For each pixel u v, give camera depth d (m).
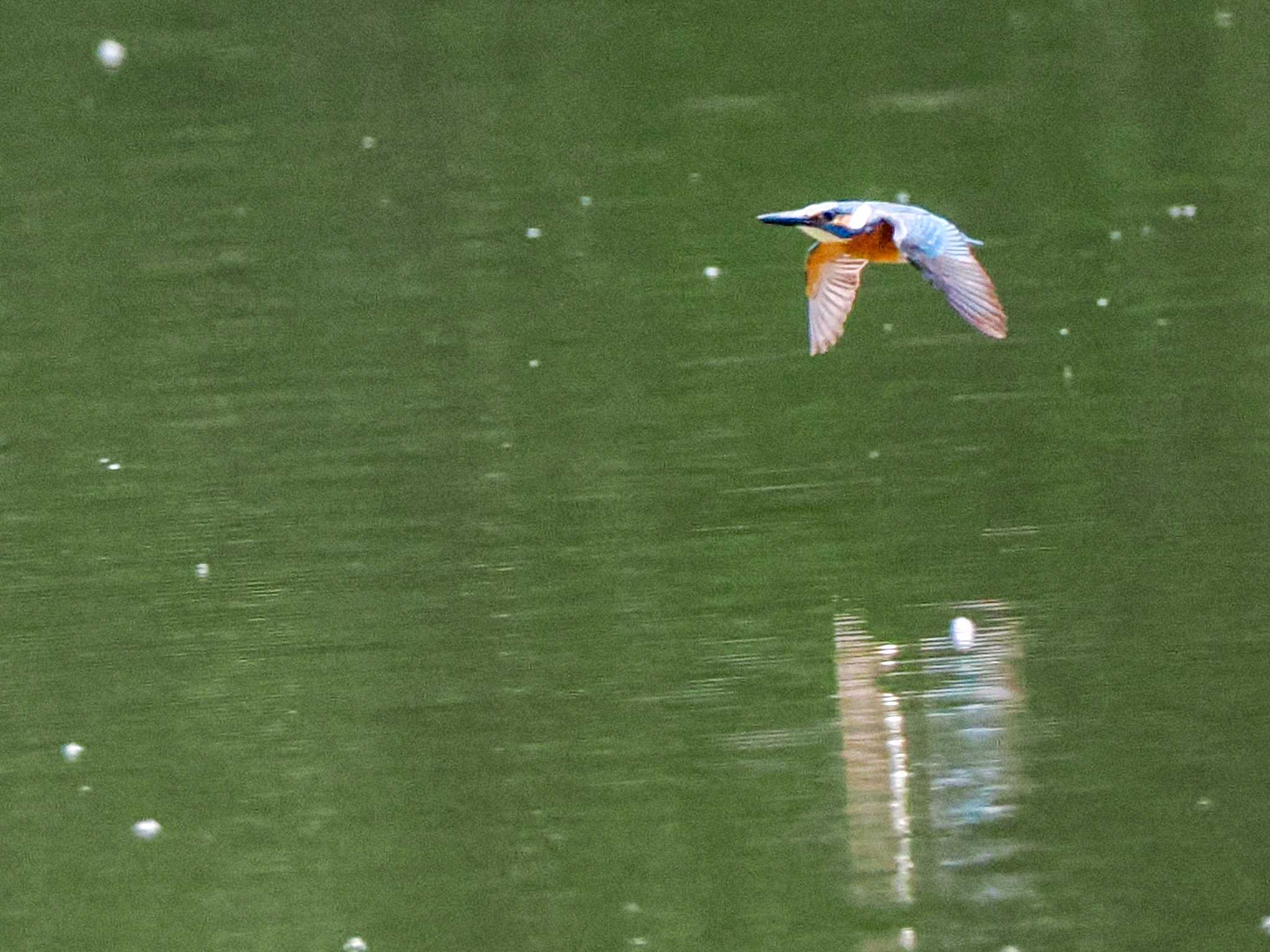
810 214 7.66
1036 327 14.22
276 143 20.59
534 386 13.58
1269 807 7.87
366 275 16.34
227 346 14.70
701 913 7.32
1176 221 16.47
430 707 9.16
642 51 23.38
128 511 11.65
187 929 7.39
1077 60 21.91
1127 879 7.40
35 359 14.59
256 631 10.02
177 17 25.41
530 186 18.69
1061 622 9.66
